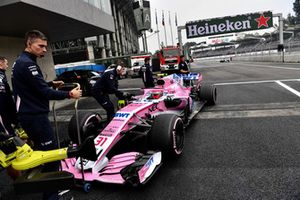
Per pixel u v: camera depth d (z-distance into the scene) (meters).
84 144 2.23
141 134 3.46
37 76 2.34
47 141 2.49
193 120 5.43
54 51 32.22
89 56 31.23
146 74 7.57
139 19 48.69
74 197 2.69
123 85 14.85
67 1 8.52
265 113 5.48
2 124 2.81
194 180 2.88
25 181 2.09
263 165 3.09
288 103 6.24
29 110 2.39
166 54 20.58
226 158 3.38
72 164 3.03
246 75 14.38
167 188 2.76
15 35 10.87
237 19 27.88
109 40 37.03
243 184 2.71
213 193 2.60
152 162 2.87
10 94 2.95
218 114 5.77
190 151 3.72
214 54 97.50
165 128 3.27
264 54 40.16
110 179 2.70
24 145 2.17
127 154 3.13
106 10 12.88
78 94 2.46
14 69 2.38
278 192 2.52
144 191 2.74
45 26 9.85
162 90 4.80
